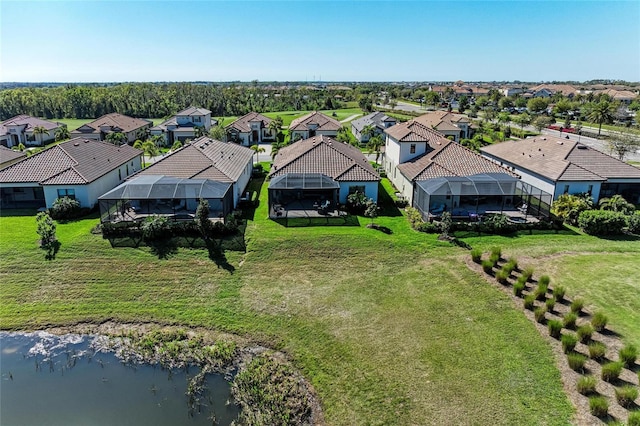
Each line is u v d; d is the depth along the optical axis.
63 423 16.86
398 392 17.81
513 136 90.62
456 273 27.20
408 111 136.00
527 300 23.02
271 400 17.94
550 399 16.88
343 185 39.56
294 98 159.00
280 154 54.12
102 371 20.33
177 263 28.81
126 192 33.94
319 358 20.50
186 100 139.25
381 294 25.44
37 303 25.52
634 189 41.94
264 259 29.34
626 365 18.34
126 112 132.25
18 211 38.28
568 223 36.03
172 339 22.52
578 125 97.50
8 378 19.88
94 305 25.36
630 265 28.11
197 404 17.95
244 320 23.86
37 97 130.75
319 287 26.50
